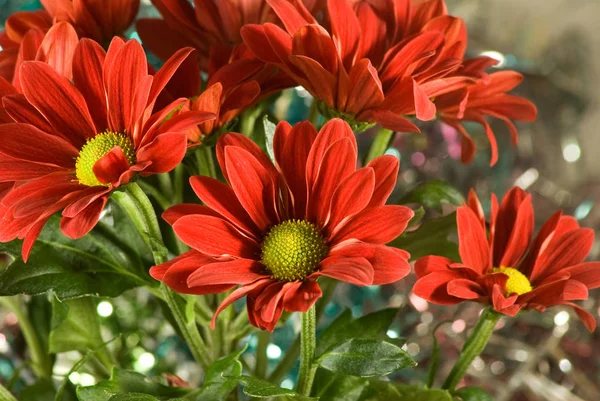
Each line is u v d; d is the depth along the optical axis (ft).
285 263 0.83
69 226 0.80
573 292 0.85
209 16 0.99
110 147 0.85
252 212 0.85
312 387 0.98
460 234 0.90
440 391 0.93
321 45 0.87
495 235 0.96
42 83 0.87
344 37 0.92
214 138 0.91
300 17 0.89
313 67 0.85
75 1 0.97
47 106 0.88
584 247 0.93
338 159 0.83
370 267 0.76
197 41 1.03
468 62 0.97
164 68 0.84
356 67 0.86
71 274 0.96
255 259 0.85
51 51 0.91
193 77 0.93
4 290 0.93
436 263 0.89
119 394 0.85
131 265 1.00
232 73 0.89
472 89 0.99
